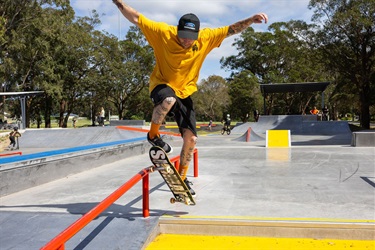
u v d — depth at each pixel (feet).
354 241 10.31
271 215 11.73
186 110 11.59
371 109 188.55
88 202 14.61
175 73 10.66
